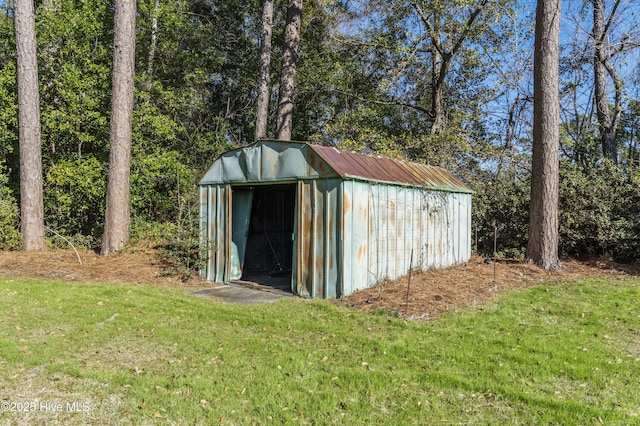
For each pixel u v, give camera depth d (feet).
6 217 34.81
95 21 41.96
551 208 29.12
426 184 27.55
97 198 40.29
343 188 20.93
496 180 40.42
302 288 22.36
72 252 34.12
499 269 28.25
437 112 48.47
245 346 14.39
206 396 10.76
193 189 36.06
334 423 9.57
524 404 10.40
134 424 9.60
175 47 50.93
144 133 44.19
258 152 24.70
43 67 39.81
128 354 13.69
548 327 16.60
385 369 12.42
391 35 47.85
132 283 25.20
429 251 27.84
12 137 38.19
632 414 9.89
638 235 30.40
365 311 18.62
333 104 59.93
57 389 11.24
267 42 49.06
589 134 46.32
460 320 17.31
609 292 22.25
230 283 26.32
